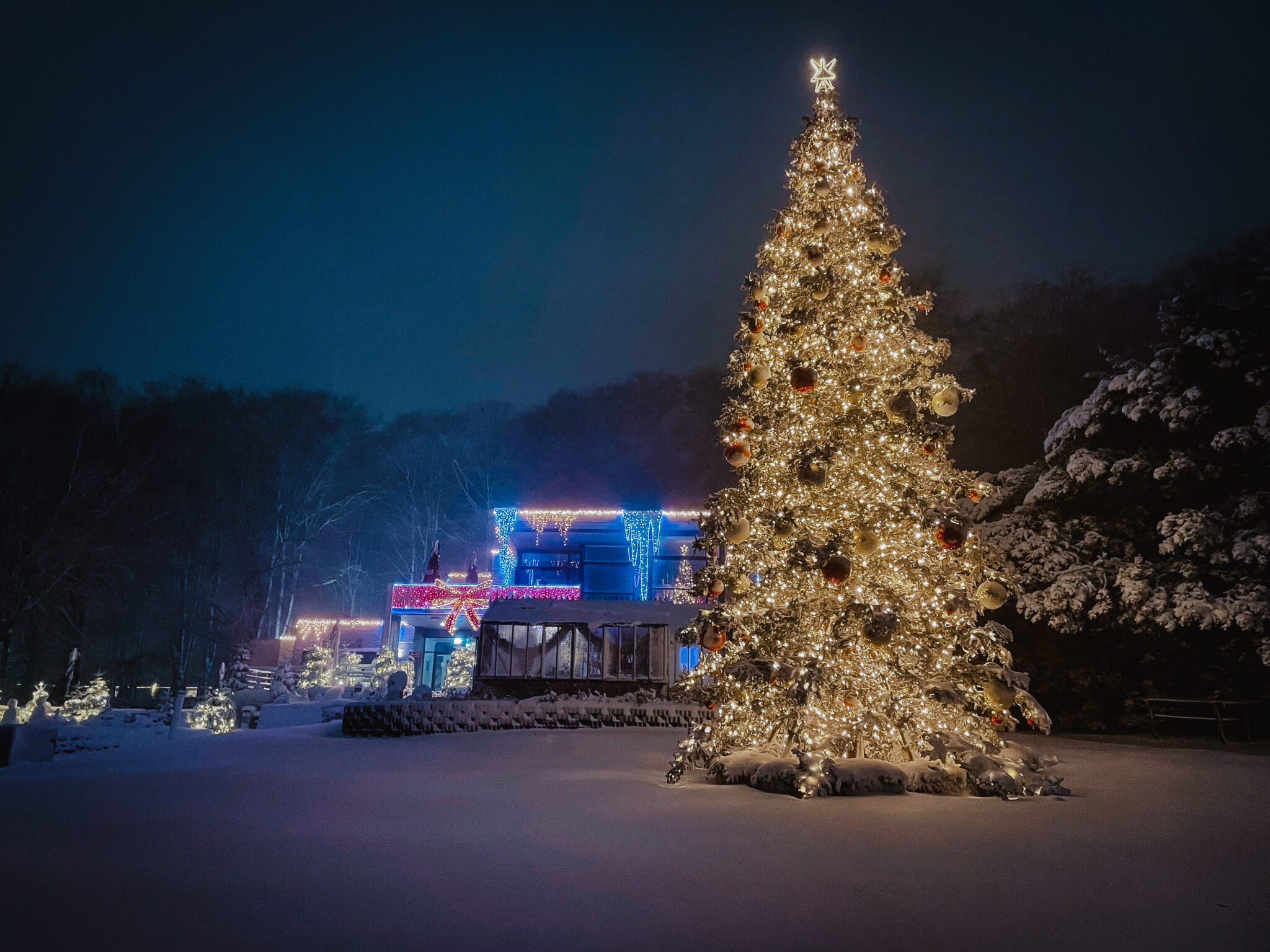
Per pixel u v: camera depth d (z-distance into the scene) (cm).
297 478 4841
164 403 4791
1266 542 1477
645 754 1197
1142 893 440
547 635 2205
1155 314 3109
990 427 3022
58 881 438
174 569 4434
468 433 5559
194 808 681
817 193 992
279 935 358
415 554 5134
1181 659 1631
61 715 2742
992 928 382
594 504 3091
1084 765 1044
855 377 909
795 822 628
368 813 662
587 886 445
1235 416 1691
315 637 3703
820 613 891
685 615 2261
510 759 1128
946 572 903
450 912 396
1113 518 1764
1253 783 877
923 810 686
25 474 3822
